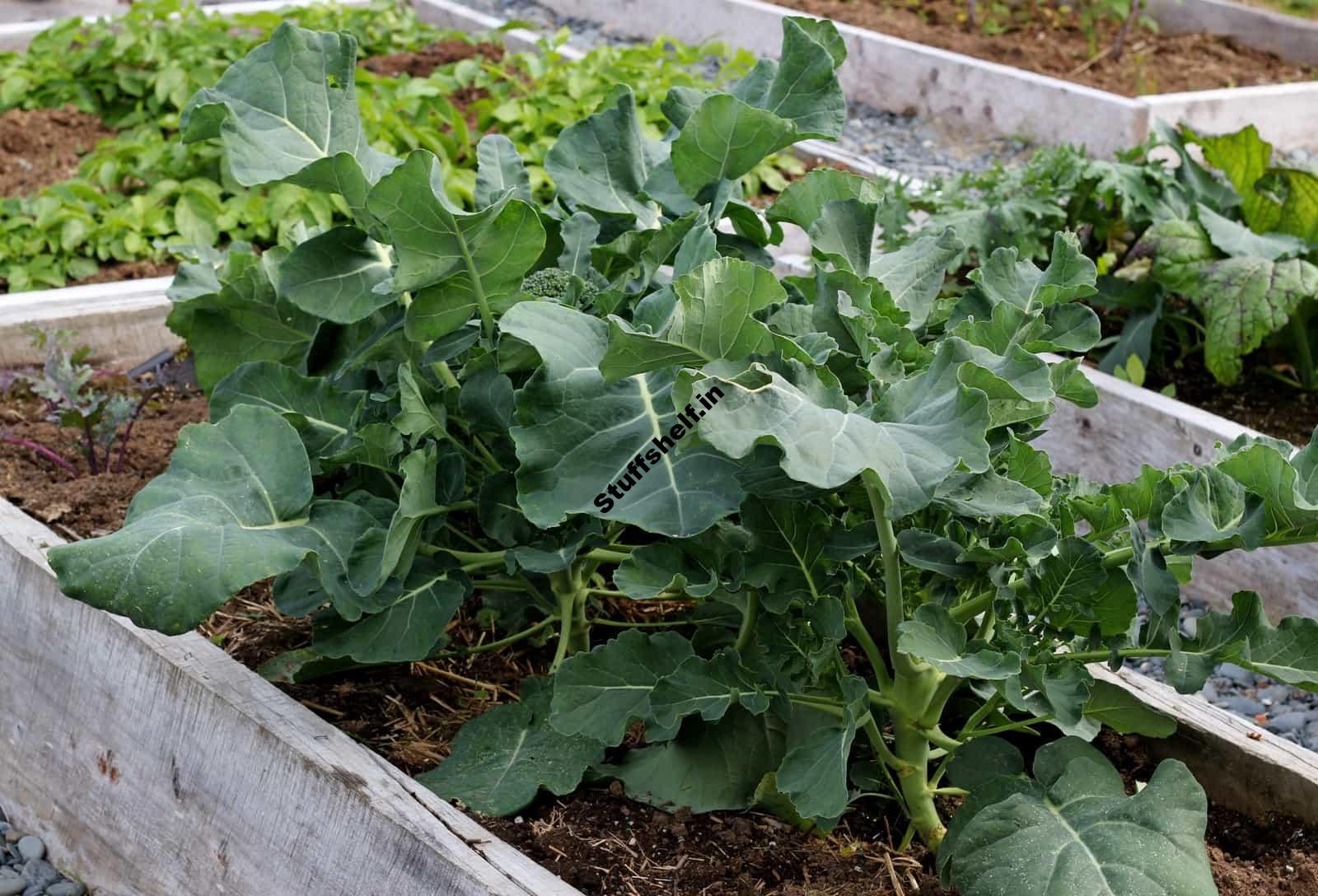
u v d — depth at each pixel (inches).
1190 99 267.1
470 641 121.9
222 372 126.2
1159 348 189.8
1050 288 102.0
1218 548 88.4
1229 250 177.0
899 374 91.8
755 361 83.6
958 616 93.7
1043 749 94.0
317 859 92.2
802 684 93.5
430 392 104.3
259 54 107.9
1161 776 87.2
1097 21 351.9
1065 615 90.1
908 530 90.4
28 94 262.7
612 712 94.2
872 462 75.8
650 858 94.3
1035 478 93.4
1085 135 269.0
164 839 106.3
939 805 104.7
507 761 98.4
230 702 98.7
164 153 222.4
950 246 114.4
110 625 108.3
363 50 301.1
